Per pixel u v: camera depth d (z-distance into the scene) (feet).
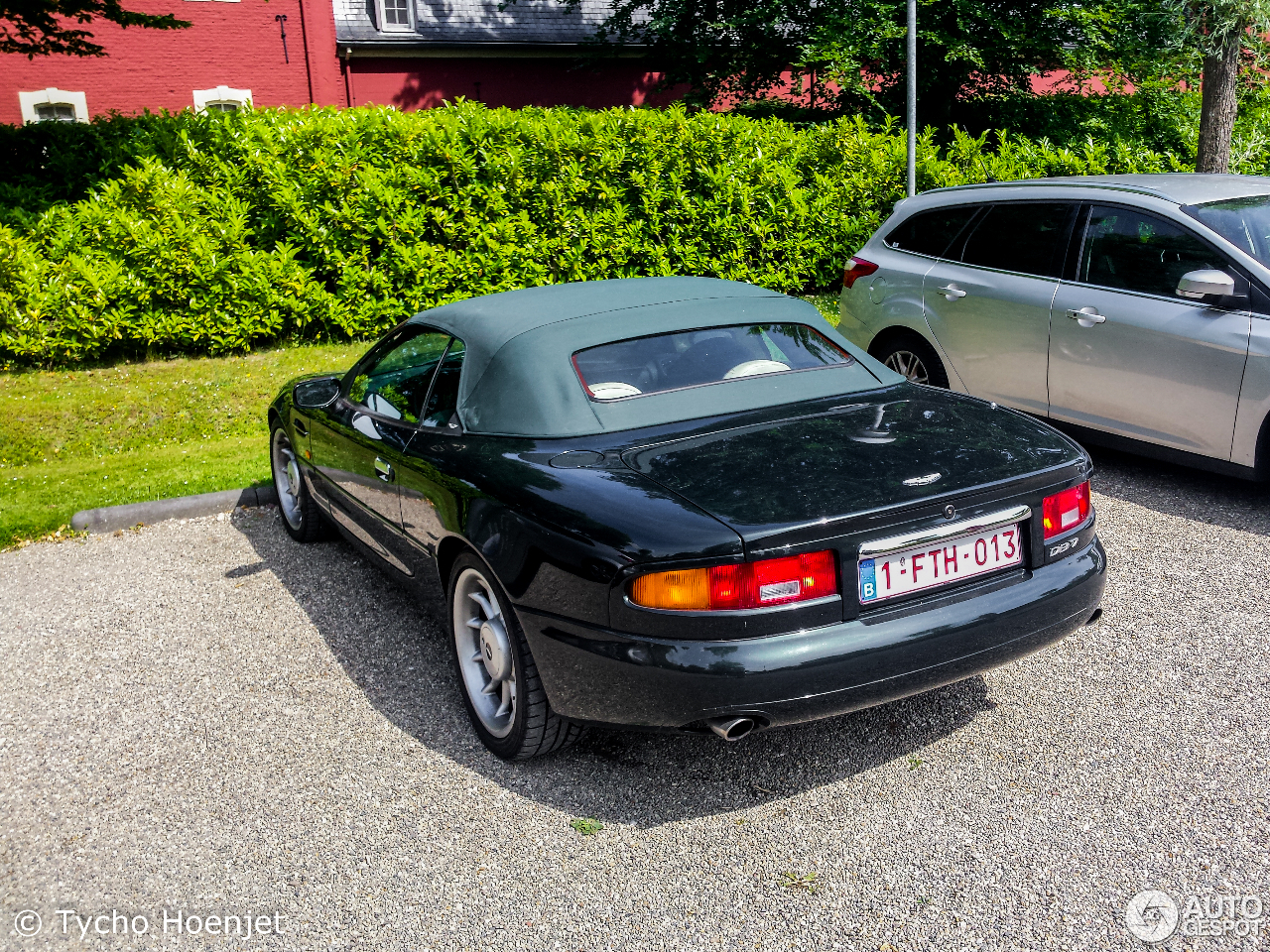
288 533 18.38
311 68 71.36
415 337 13.56
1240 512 17.12
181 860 9.31
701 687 8.54
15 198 32.81
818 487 9.07
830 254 37.24
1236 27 40.96
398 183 33.12
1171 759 10.29
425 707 12.01
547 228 34.65
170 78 67.87
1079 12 49.29
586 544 8.96
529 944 8.10
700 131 35.45
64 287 29.32
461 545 10.94
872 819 9.53
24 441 23.98
